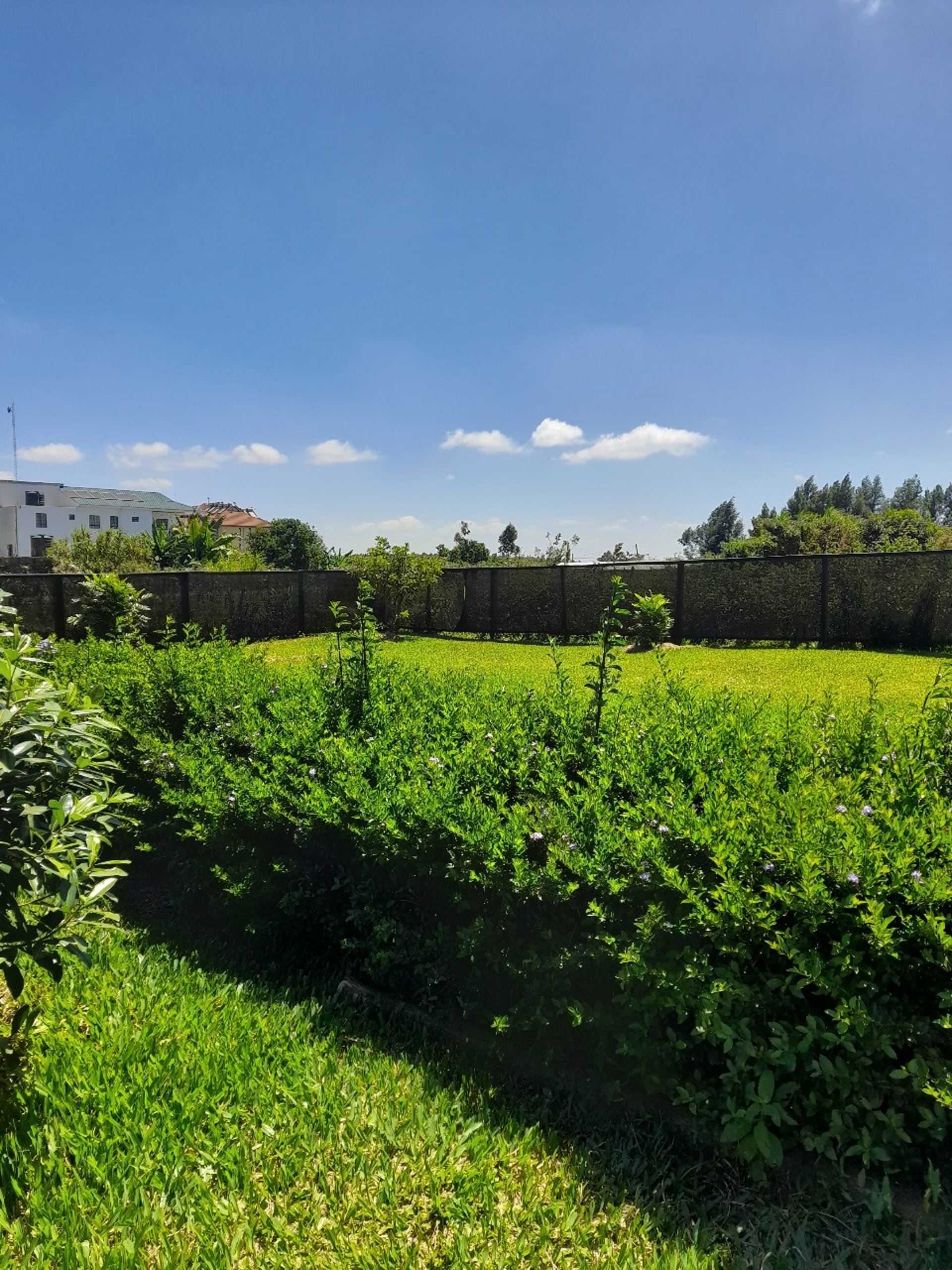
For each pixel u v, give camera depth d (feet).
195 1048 7.40
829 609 42.22
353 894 8.75
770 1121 5.89
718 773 8.98
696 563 46.42
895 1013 5.87
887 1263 5.18
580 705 11.98
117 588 37.17
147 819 12.03
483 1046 7.60
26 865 5.88
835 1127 5.67
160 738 13.16
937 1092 5.35
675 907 6.88
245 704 13.20
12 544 203.82
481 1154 6.21
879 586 40.60
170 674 14.35
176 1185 5.83
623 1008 6.77
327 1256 5.27
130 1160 6.00
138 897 11.69
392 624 54.90
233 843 9.96
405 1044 7.73
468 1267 5.17
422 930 8.50
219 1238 5.37
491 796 9.20
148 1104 6.56
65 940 6.23
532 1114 6.72
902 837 6.60
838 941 6.19
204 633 48.47
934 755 9.30
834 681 27.81
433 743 10.71
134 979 8.84
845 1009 5.69
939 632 38.93
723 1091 6.16
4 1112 6.30
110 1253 5.15
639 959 6.32
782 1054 5.84
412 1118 6.61
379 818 8.34
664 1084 6.41
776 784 8.59
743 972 6.31
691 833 7.04
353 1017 8.19
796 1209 5.65
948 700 10.89
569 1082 7.05
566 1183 5.93
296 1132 6.39
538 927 7.44
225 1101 6.74
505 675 21.57
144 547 86.53
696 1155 6.21
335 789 9.43
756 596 44.50
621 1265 5.17
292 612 54.34
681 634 47.44
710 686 26.30
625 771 9.21
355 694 13.19
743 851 6.71
